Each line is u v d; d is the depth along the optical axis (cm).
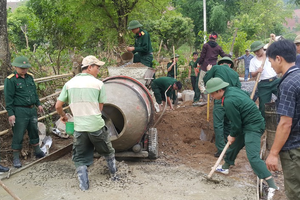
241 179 479
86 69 441
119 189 424
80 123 418
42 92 760
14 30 1794
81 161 441
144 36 712
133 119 492
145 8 1432
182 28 2023
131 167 509
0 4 627
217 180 454
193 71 1124
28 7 952
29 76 553
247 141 423
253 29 2092
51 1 982
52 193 417
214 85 421
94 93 423
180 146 636
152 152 539
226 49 1543
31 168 515
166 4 1441
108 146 441
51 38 948
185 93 1070
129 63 696
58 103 425
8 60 648
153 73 699
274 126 561
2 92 627
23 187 441
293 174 285
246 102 415
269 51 290
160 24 2006
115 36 1414
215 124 580
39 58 948
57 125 692
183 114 759
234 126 424
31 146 591
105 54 1378
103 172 480
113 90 505
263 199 416
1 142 585
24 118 534
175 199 400
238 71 1628
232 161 488
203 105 868
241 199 405
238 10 3331
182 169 512
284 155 288
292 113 272
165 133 676
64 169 509
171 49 2053
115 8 1335
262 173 415
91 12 1350
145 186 438
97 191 420
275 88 634
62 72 983
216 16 2916
